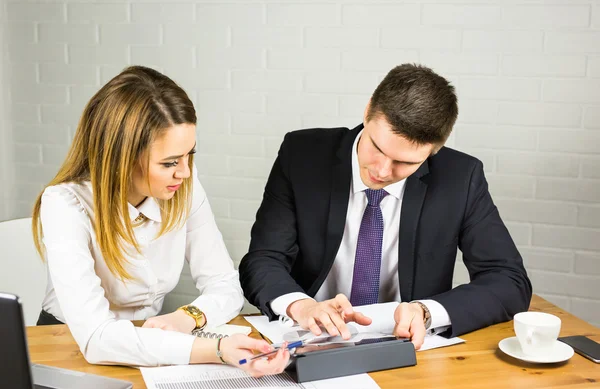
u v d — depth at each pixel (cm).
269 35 279
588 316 269
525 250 271
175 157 144
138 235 163
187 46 287
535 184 266
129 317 173
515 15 257
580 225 265
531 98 261
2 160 311
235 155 289
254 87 283
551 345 140
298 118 282
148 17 288
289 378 133
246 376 133
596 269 266
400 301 187
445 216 183
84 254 147
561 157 263
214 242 181
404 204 182
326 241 183
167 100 142
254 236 189
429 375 135
